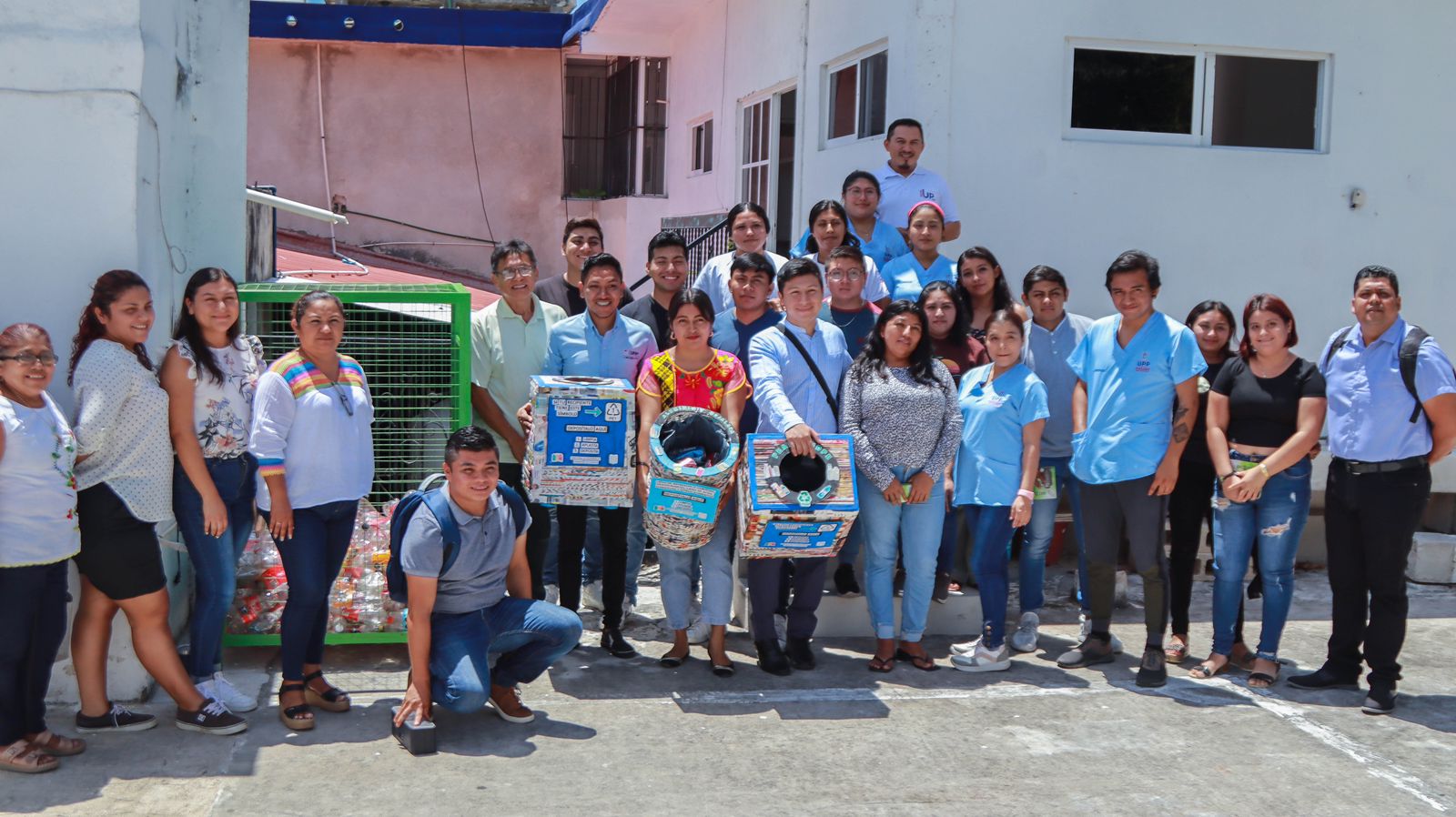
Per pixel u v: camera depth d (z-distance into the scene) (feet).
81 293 15.23
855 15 26.84
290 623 15.57
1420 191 26.68
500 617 15.78
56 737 14.33
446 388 19.27
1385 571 16.93
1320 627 21.59
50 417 13.78
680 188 42.75
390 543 15.48
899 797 13.89
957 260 22.85
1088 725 16.34
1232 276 25.95
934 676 18.31
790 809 13.50
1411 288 26.86
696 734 15.69
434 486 16.15
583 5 44.39
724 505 17.66
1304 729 16.37
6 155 15.03
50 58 15.05
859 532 20.26
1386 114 26.35
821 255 21.59
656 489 16.97
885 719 16.40
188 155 18.28
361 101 48.96
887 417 17.79
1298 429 17.63
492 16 48.11
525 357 19.54
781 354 18.16
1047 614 22.08
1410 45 26.25
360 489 16.10
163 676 15.08
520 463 19.53
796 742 15.47
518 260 19.36
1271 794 14.21
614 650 18.80
